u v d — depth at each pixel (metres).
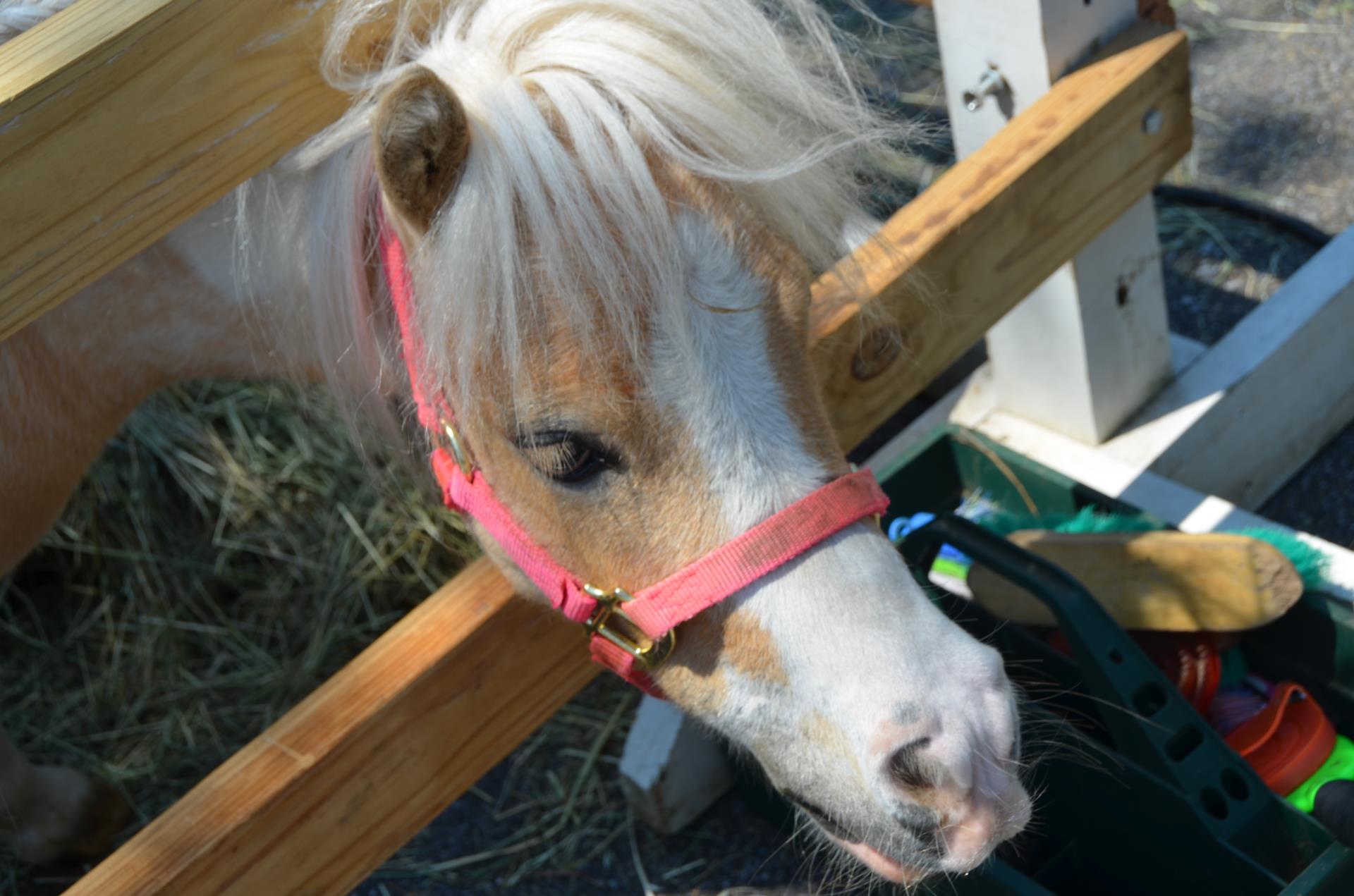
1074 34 1.62
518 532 1.15
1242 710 1.60
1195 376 2.05
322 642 2.22
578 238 0.96
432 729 1.23
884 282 1.39
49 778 1.93
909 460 1.87
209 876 1.09
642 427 0.99
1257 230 2.65
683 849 1.87
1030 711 1.45
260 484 2.36
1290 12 3.18
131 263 1.31
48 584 2.40
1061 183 1.57
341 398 1.21
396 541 2.29
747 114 1.04
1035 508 1.87
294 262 1.19
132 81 0.97
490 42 1.04
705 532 1.01
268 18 1.02
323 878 1.20
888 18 3.27
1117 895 1.56
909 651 0.99
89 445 1.53
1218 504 1.83
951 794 0.96
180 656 2.26
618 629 1.14
